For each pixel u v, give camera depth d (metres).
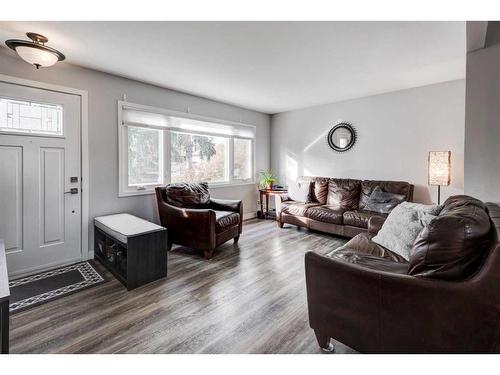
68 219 2.84
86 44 2.36
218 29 2.10
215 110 4.44
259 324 1.76
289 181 5.00
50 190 2.71
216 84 3.54
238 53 2.56
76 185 2.89
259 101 4.51
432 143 3.63
